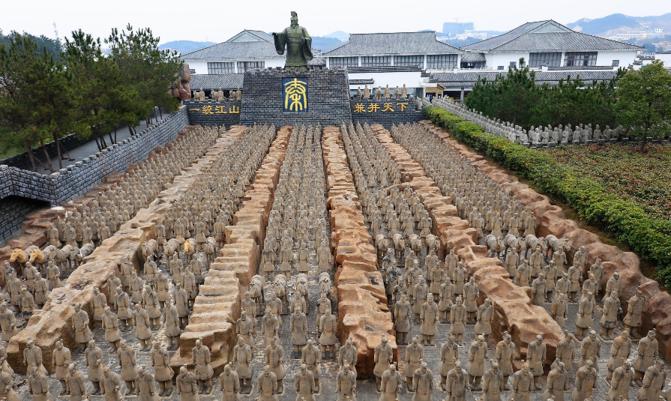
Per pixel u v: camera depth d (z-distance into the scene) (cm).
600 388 1545
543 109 4303
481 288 1928
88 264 2150
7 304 1941
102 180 3559
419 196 2948
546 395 1432
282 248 2217
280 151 4253
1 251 2338
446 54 9225
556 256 2083
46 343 1652
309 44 5816
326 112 5769
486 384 1391
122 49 4834
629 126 3825
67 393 1549
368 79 8300
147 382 1402
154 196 3198
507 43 9150
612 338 1797
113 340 1744
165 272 2375
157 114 5503
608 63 9044
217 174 3403
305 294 1884
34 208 2988
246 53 9738
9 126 3092
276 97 5750
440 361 1593
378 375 1516
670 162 3466
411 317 1922
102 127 3875
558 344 1527
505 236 2481
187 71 6053
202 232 2514
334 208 2856
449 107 5559
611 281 1903
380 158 3819
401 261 2411
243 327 1662
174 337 1792
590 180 2842
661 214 2497
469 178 3203
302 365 1407
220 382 1441
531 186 3139
